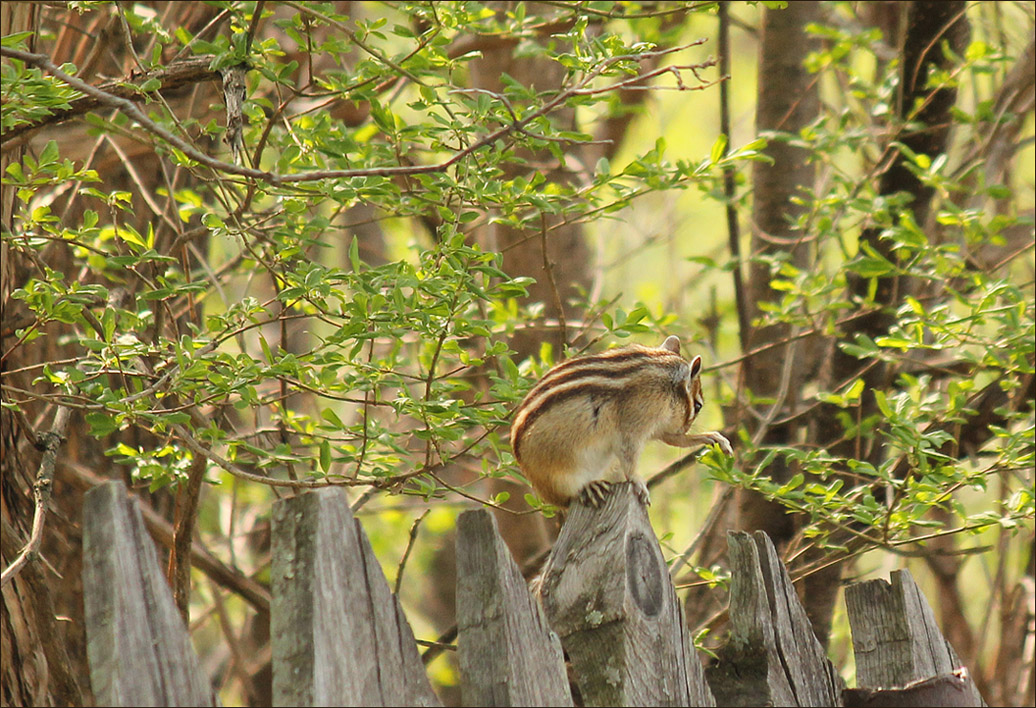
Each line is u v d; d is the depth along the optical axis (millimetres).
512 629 5309
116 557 4633
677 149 27625
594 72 8078
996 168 15117
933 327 10125
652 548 5965
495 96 7539
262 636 18578
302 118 10258
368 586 5094
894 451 12484
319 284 8445
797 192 15109
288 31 9531
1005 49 15312
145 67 9211
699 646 9867
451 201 10758
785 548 13141
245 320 9234
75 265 13555
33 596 8305
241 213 9867
